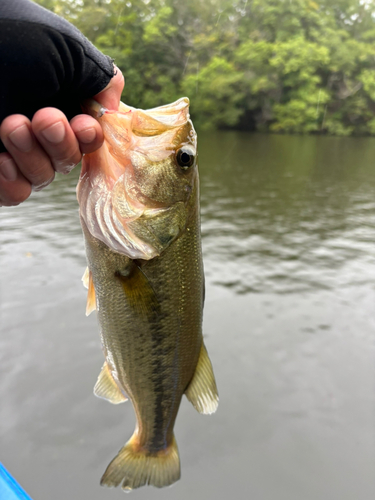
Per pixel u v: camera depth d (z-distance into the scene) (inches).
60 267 343.6
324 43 1852.9
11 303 280.7
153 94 1702.8
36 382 208.5
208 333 256.4
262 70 1819.6
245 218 560.4
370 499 157.9
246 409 199.0
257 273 354.6
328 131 1915.6
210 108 1828.2
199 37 1722.4
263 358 233.5
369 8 2085.4
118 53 1553.9
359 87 1856.5
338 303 299.4
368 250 430.0
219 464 173.2
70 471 167.3
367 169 1042.1
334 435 185.2
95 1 1555.1
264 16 1871.3
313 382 215.8
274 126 1937.7
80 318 263.7
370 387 211.6
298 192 753.6
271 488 163.0
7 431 182.5
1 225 466.3
